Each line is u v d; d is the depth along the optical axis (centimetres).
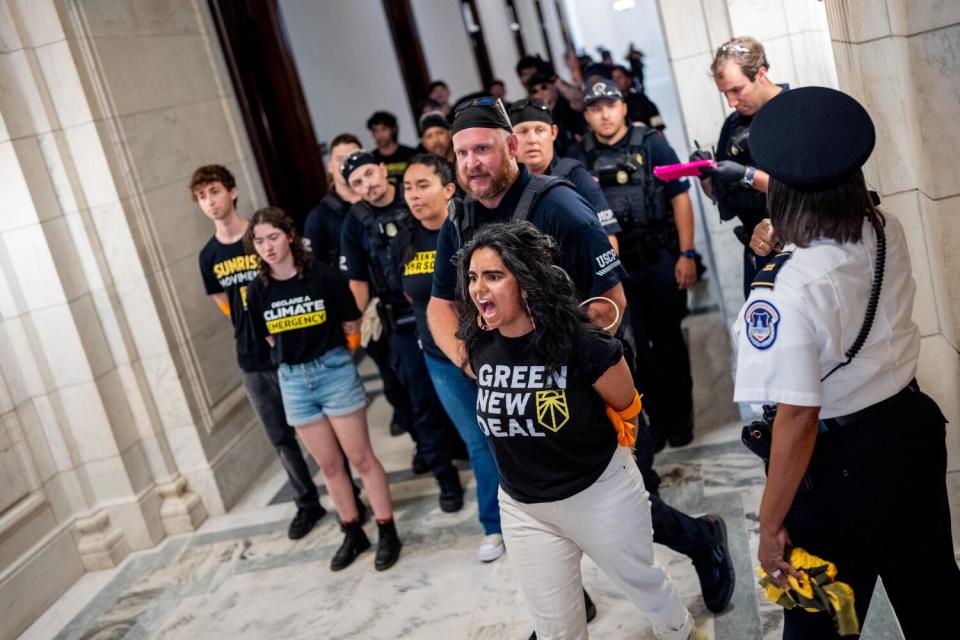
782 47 406
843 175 167
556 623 231
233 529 459
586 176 338
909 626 195
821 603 181
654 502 271
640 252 396
